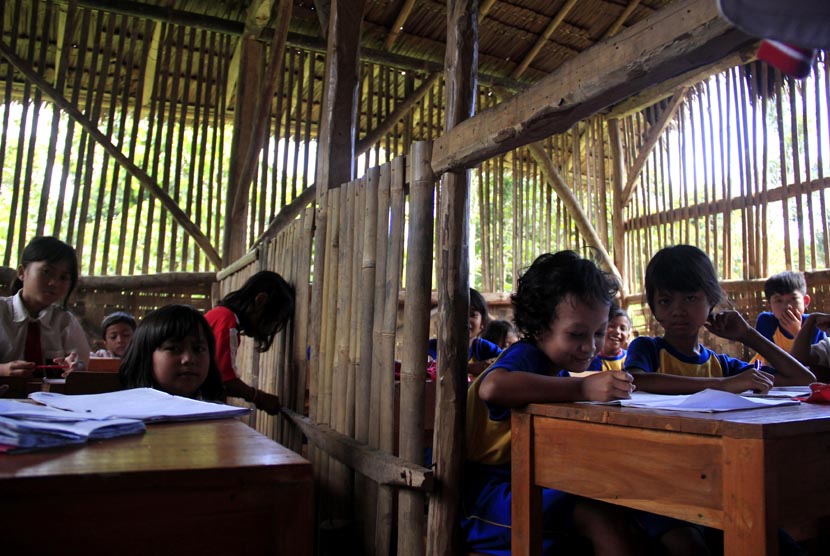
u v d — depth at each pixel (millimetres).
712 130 6164
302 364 2830
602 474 1149
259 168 5562
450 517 1591
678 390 1560
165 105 5547
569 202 6875
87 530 658
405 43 6234
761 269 5629
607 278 1536
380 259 2012
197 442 878
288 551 726
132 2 5273
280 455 787
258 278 2969
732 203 5926
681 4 1030
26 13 5344
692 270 1917
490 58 6609
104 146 5254
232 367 2807
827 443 997
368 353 2072
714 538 1530
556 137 7047
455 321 1675
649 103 6668
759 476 900
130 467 698
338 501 2236
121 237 5309
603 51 1180
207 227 5480
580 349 1496
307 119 5676
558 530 1387
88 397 1271
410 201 1821
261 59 5656
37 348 2801
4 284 4906
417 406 1742
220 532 704
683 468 1010
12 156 5977
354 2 2836
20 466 688
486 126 1515
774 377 1968
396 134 6285
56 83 5184
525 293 1580
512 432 1356
